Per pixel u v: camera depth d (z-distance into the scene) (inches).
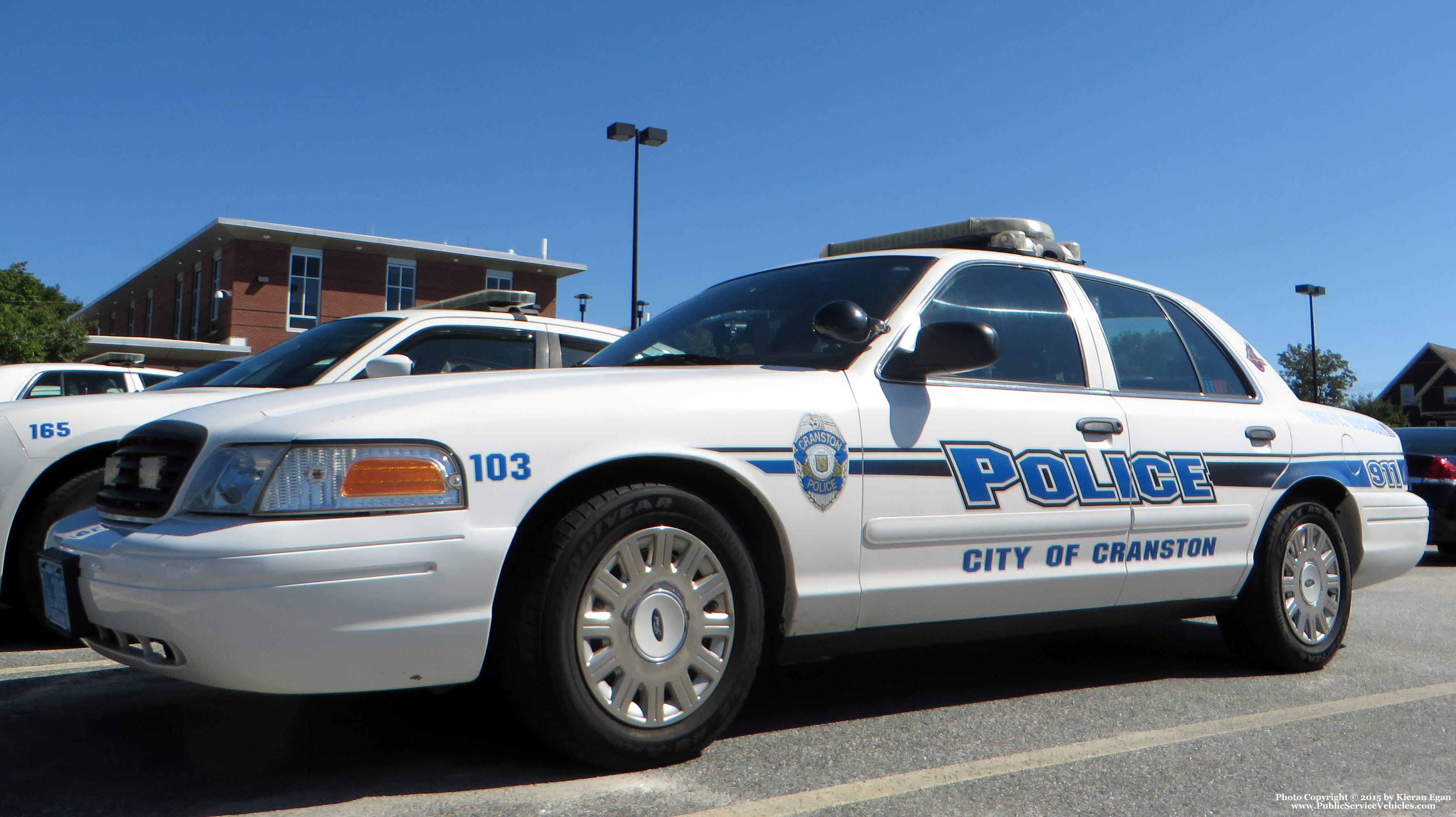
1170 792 118.6
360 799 110.7
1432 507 389.7
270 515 103.7
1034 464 149.2
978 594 143.6
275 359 220.7
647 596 119.2
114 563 109.3
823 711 151.2
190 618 101.9
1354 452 197.0
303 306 1246.9
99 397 193.6
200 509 107.8
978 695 162.6
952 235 180.7
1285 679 178.1
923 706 155.0
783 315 155.3
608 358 163.8
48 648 188.2
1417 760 131.8
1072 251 184.2
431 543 107.3
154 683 160.1
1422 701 162.4
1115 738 139.7
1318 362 1815.9
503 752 126.3
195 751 127.0
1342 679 178.2
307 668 103.5
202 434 112.1
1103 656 195.3
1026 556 148.1
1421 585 311.9
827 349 143.8
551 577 112.6
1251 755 133.0
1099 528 154.8
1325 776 125.0
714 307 167.6
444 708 146.2
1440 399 2481.5
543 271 1386.6
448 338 225.9
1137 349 173.5
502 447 112.6
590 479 119.7
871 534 134.0
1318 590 185.5
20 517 183.5
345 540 104.2
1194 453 168.4
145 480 117.8
